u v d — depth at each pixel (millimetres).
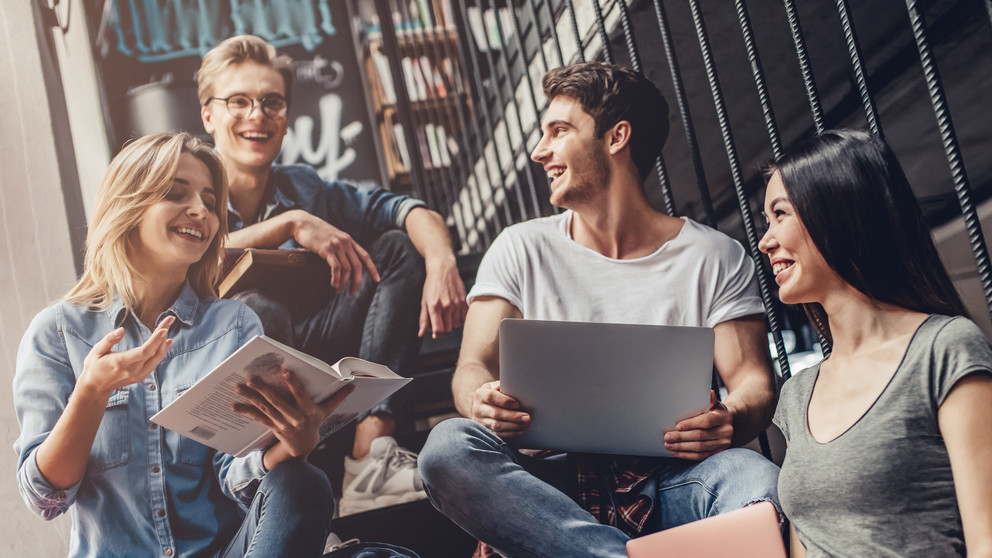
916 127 2605
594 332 1543
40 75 2668
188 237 2303
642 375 1564
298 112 2998
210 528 2033
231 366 1529
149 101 2822
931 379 1137
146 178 2297
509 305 2062
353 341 2635
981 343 1120
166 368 2189
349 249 2719
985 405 1077
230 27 3016
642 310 2010
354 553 2008
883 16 2242
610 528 1493
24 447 1902
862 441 1162
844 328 1303
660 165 2219
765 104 1826
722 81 2535
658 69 2510
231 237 2672
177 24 2943
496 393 1623
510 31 4121
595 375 1568
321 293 2648
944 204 2744
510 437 1631
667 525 1631
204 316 2311
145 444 2059
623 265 2068
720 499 1515
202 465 2080
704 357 1556
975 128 2564
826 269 1302
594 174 2131
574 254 2104
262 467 1806
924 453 1119
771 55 2426
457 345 2699
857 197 1234
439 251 2762
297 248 2695
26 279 2516
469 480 1541
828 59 2451
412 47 4055
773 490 1449
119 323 2188
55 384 2041
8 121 2609
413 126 3557
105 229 2244
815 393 1327
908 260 1234
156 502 2020
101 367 1715
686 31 2316
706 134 2775
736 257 2051
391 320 2676
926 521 1101
